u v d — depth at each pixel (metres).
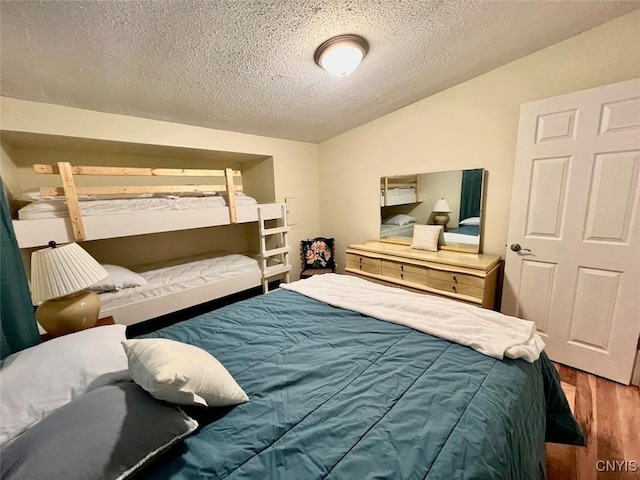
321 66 1.93
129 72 1.71
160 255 3.06
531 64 2.04
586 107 1.71
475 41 1.84
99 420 0.68
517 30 1.75
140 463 0.65
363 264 2.96
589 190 1.76
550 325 2.03
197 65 1.76
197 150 2.79
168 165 3.09
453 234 2.63
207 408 0.90
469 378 0.99
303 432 0.81
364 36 1.70
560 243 1.91
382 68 2.08
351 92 2.40
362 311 1.55
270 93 2.25
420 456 0.72
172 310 2.36
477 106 2.36
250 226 3.79
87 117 2.05
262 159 3.49
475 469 0.68
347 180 3.54
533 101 1.97
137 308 2.16
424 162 2.76
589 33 1.79
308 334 1.37
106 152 2.62
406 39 1.76
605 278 1.77
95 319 1.45
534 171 1.96
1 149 1.88
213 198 2.62
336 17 1.51
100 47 1.46
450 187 2.60
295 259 3.72
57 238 1.79
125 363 1.02
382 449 0.74
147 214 2.17
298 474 0.69
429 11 1.54
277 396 0.96
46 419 0.70
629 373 1.75
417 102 2.73
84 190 1.92
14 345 1.19
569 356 1.97
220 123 2.68
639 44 1.65
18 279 1.23
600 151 1.69
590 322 1.86
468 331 1.27
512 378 1.01
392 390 0.96
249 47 1.66
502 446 0.77
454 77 2.30
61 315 1.33
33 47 1.38
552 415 1.27
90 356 0.98
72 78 1.67
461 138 2.49
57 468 0.57
